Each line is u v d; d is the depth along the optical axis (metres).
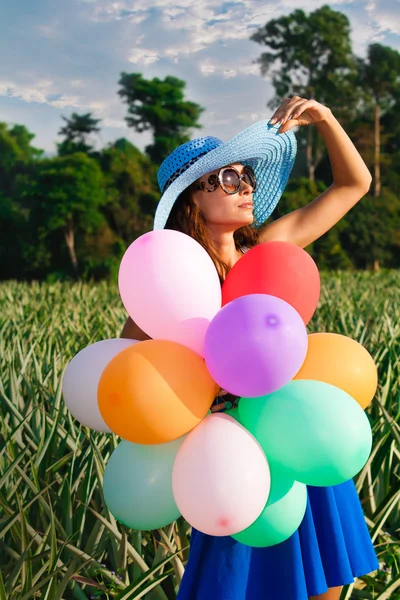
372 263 53.34
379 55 63.66
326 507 2.51
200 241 2.62
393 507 3.83
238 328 2.04
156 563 3.13
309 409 2.10
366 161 59.06
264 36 65.75
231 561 2.38
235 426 2.15
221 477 2.04
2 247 50.47
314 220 2.87
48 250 51.03
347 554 2.53
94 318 8.99
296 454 2.10
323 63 65.56
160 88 60.44
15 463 3.24
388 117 65.00
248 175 2.67
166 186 2.76
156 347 2.13
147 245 2.28
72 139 61.38
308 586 2.45
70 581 3.29
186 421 2.10
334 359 2.31
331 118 2.74
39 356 5.96
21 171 62.16
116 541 3.36
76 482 3.56
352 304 10.62
